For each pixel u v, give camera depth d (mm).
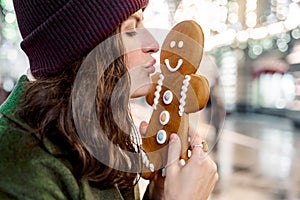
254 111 14891
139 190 853
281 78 13164
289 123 11820
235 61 15148
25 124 664
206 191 768
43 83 679
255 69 15039
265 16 9617
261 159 6051
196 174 748
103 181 695
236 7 9195
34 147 645
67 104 670
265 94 14383
